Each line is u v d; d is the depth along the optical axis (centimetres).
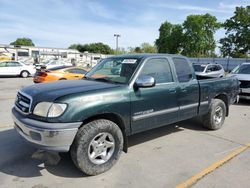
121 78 416
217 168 394
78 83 410
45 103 332
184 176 367
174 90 463
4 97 1030
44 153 431
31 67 2156
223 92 595
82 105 337
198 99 523
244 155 448
